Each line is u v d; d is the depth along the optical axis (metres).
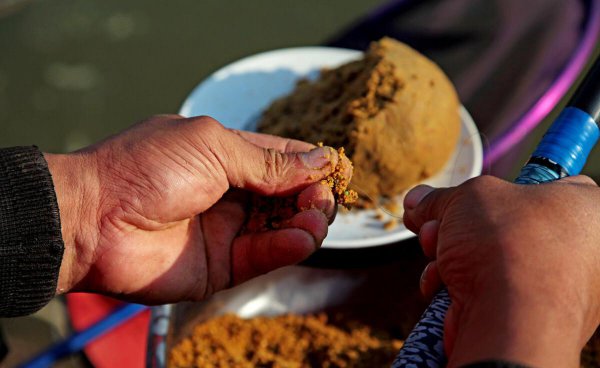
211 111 0.76
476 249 0.51
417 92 0.70
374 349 0.69
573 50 0.81
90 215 0.61
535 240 0.51
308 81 0.76
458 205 0.53
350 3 1.59
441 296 0.52
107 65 1.45
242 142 0.62
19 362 0.82
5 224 0.58
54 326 0.85
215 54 1.46
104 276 0.62
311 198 0.62
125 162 0.61
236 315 0.70
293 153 0.63
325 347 0.69
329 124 0.71
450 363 0.49
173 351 0.67
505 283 0.50
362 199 0.70
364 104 0.70
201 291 0.65
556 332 0.49
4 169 0.58
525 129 0.77
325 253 0.67
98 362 0.79
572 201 0.52
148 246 0.63
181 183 0.61
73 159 0.61
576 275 0.50
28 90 1.40
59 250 0.59
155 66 1.45
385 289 0.71
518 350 0.48
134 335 0.80
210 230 0.64
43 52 1.48
